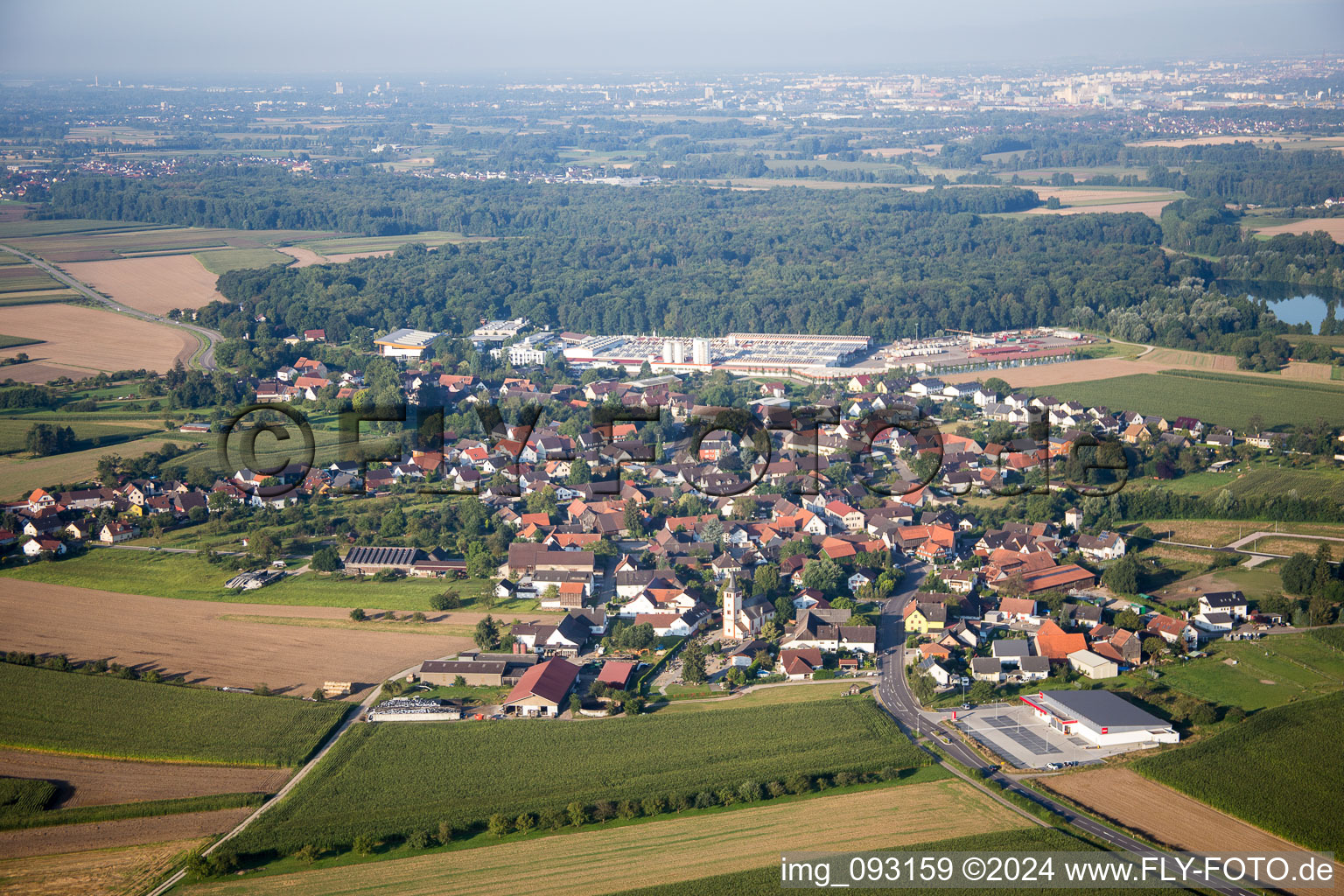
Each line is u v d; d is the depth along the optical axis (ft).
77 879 560.61
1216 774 633.61
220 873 562.66
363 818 604.49
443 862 572.10
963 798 618.85
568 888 549.54
